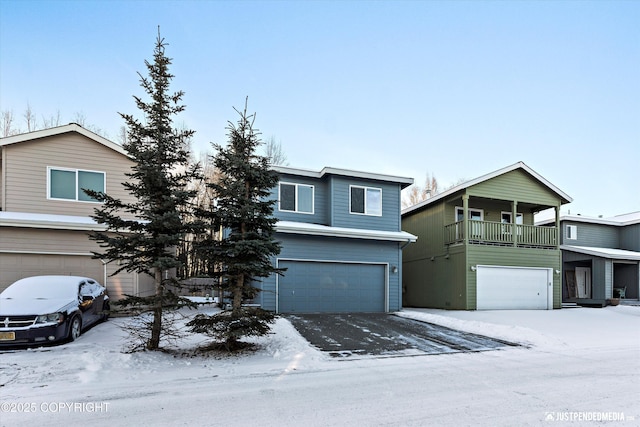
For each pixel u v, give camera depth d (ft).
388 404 14.93
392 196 52.16
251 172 24.17
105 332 29.37
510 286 53.06
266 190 26.73
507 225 55.21
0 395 15.89
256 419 13.21
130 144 22.75
